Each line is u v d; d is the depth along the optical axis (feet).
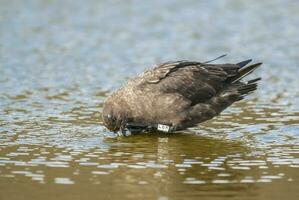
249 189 43.50
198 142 55.21
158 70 57.98
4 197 42.24
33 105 66.80
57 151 51.88
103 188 43.78
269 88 74.23
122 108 56.80
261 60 88.22
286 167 48.01
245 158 50.34
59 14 119.85
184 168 47.93
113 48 95.86
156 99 56.65
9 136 55.88
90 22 113.60
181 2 129.70
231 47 96.63
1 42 98.84
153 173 46.85
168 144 54.60
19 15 118.21
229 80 58.85
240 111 64.95
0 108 65.36
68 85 75.61
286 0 130.11
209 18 116.67
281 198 42.06
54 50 94.17
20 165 48.34
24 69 83.05
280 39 100.78
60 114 63.46
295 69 83.05
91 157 50.57
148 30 108.06
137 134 57.98
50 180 45.21
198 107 57.36
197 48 96.17
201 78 58.03
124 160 49.90
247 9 123.44
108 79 78.59
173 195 42.52
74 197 42.19
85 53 92.53
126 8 125.08
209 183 44.86
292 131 57.62
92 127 59.21
